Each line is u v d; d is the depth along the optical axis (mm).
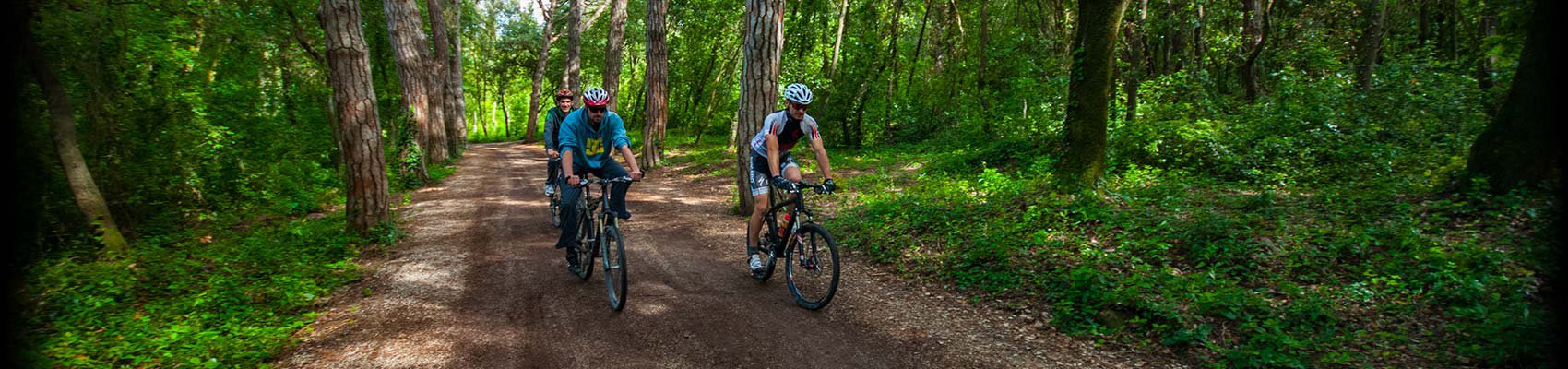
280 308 4734
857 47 18734
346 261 6207
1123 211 6703
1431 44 12602
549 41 32594
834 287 4379
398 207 10172
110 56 7348
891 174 12250
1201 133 9031
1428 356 3494
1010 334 4172
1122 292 4418
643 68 39250
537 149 25172
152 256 5824
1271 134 9648
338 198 10750
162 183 8125
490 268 6016
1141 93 12508
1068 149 8211
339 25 7023
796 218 4836
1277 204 6695
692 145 21938
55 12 6156
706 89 28234
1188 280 4672
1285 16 15336
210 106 9281
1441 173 6801
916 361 3781
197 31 9031
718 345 4004
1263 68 15078
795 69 17375
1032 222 6520
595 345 4023
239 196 9547
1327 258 5066
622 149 4945
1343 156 8445
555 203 8070
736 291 5145
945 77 21266
